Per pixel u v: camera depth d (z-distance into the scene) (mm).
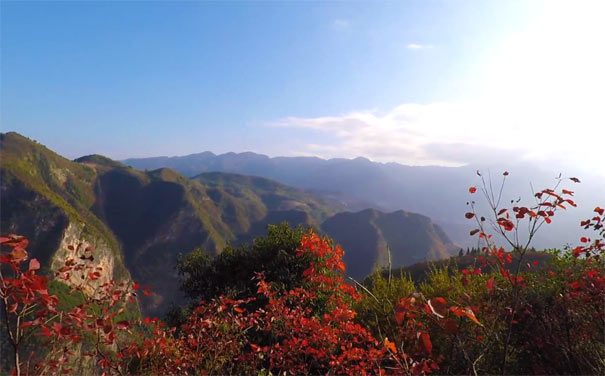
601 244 4898
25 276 2375
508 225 3762
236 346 5250
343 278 6617
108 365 3420
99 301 3328
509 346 4832
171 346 4938
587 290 4555
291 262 8273
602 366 4266
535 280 5320
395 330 5082
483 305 4828
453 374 4320
